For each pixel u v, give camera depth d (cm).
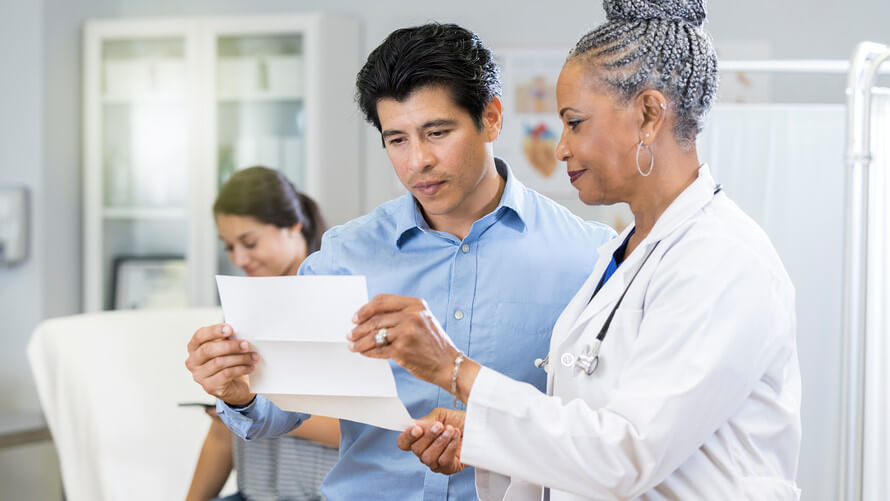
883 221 216
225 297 130
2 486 387
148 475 256
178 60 418
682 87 122
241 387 146
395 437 152
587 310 130
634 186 126
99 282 419
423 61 135
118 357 270
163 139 421
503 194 154
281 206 237
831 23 393
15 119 404
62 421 270
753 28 396
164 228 423
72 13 418
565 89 124
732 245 116
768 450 120
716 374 110
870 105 197
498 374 120
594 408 125
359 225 161
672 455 111
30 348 281
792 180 273
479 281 153
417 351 119
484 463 119
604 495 115
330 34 404
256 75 410
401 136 140
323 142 402
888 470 220
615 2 124
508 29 415
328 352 126
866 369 213
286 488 198
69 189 418
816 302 273
